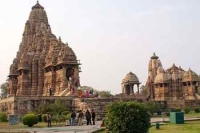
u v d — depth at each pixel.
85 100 57.81
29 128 36.38
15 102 54.69
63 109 52.91
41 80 82.06
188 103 77.75
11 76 93.69
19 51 97.62
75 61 73.50
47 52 84.69
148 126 20.30
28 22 100.06
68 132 29.34
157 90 91.44
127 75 95.19
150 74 100.62
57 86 74.25
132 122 19.61
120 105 20.06
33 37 95.50
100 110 53.75
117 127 19.66
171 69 94.31
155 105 65.69
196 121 39.81
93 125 39.44
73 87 67.62
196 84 91.81
